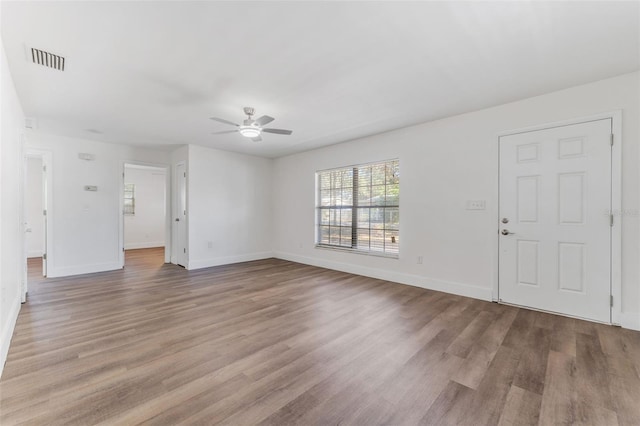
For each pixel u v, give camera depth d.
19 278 3.14
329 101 3.18
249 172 6.16
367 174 4.82
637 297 2.58
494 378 1.86
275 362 2.06
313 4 1.71
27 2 1.65
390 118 3.79
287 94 2.99
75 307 3.20
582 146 2.82
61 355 2.14
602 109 2.71
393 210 4.46
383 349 2.25
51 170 4.54
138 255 6.90
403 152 4.23
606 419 1.50
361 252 4.82
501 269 3.34
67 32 1.96
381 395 1.70
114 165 5.19
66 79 2.62
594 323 2.73
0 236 2.03
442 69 2.50
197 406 1.60
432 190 3.92
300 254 5.95
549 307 3.02
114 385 1.78
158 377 1.87
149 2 1.68
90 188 4.91
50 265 4.56
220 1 1.67
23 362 2.04
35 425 1.45
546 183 3.03
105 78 2.62
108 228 5.13
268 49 2.19
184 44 2.12
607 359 2.08
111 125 4.03
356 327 2.67
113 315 2.96
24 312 3.03
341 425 1.46
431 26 1.92
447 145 3.77
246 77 2.62
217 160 5.61
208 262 5.48
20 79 2.60
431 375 1.90
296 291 3.84
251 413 1.54
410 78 2.66
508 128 3.27
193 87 2.81
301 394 1.71
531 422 1.48
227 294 3.71
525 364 2.03
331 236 5.45
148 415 1.53
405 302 3.38
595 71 2.54
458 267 3.68
